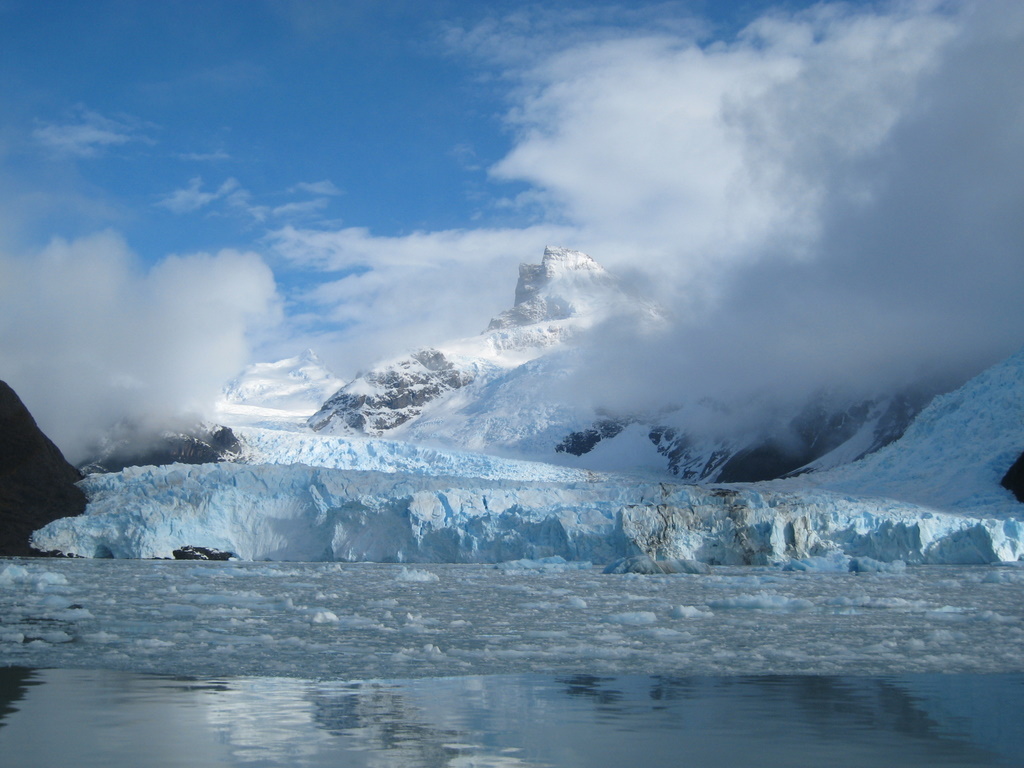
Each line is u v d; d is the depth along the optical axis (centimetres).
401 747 1507
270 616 3444
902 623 3256
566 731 1617
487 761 1430
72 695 1909
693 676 2172
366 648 2616
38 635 2817
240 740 1546
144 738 1553
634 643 2734
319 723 1670
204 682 2067
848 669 2273
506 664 2336
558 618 3431
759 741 1549
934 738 1570
